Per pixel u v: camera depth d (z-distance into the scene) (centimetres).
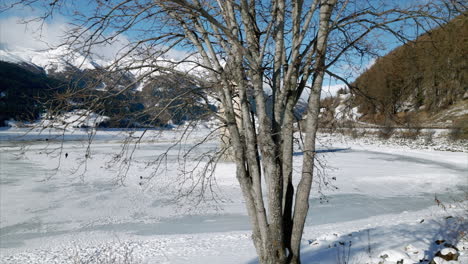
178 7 480
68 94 467
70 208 1555
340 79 550
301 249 865
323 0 499
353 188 1942
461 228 840
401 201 1666
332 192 1841
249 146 500
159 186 1942
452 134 4288
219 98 531
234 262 822
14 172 2431
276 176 498
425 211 1431
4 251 1039
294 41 512
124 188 1919
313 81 506
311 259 756
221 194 1762
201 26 523
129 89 514
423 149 4022
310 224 1301
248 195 518
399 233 896
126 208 1550
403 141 4638
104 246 1039
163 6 471
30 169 2558
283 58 529
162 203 1619
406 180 2161
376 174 2322
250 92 556
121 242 1083
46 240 1155
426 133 4322
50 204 1623
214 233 1184
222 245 986
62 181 2130
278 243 496
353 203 1620
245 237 1081
